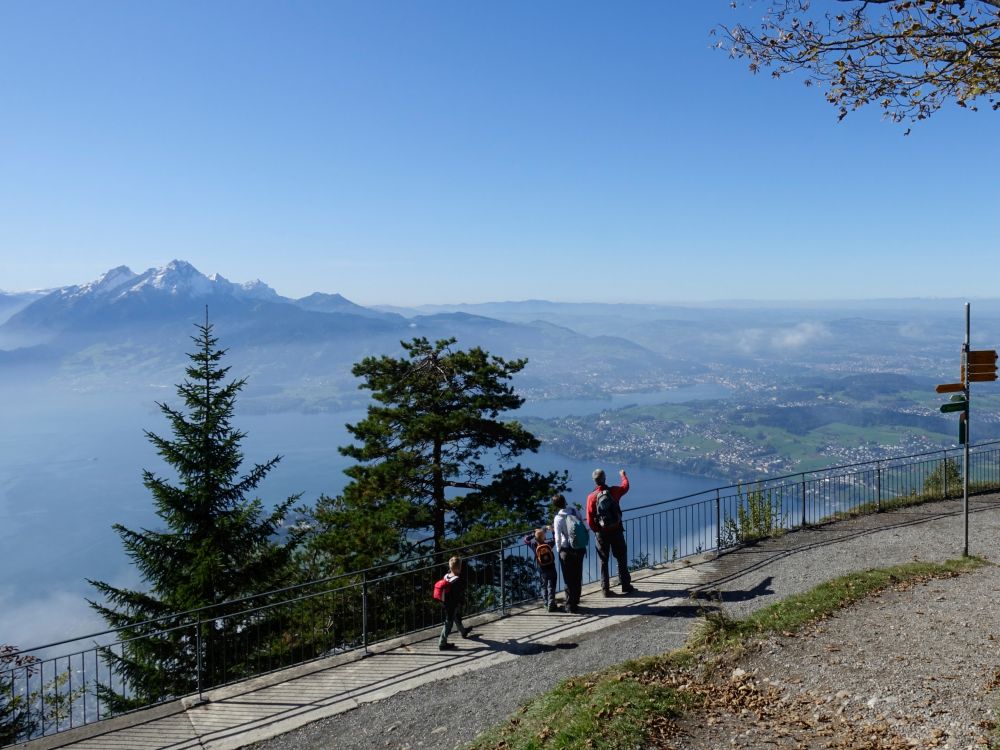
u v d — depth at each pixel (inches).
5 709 405.1
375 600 658.8
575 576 432.8
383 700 329.7
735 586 447.2
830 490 637.9
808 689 278.4
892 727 240.7
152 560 661.9
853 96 298.2
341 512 846.5
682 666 313.0
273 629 590.9
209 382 721.6
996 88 279.0
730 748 239.8
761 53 300.7
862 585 401.7
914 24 270.7
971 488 703.7
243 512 693.3
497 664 360.8
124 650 594.6
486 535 748.0
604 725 255.0
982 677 267.4
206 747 297.3
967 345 469.7
